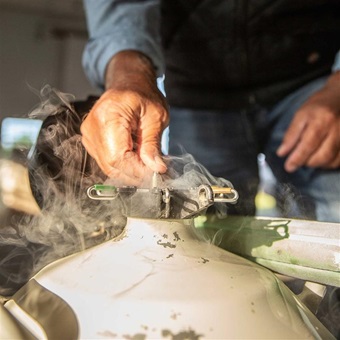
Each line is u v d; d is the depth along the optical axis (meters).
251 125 0.98
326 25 0.92
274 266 0.42
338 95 0.71
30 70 2.78
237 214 0.54
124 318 0.30
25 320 0.32
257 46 0.92
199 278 0.33
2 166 0.67
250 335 0.30
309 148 0.67
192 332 0.29
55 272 0.36
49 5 2.65
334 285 0.39
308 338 0.33
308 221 0.42
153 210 0.36
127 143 0.44
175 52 0.97
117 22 0.75
